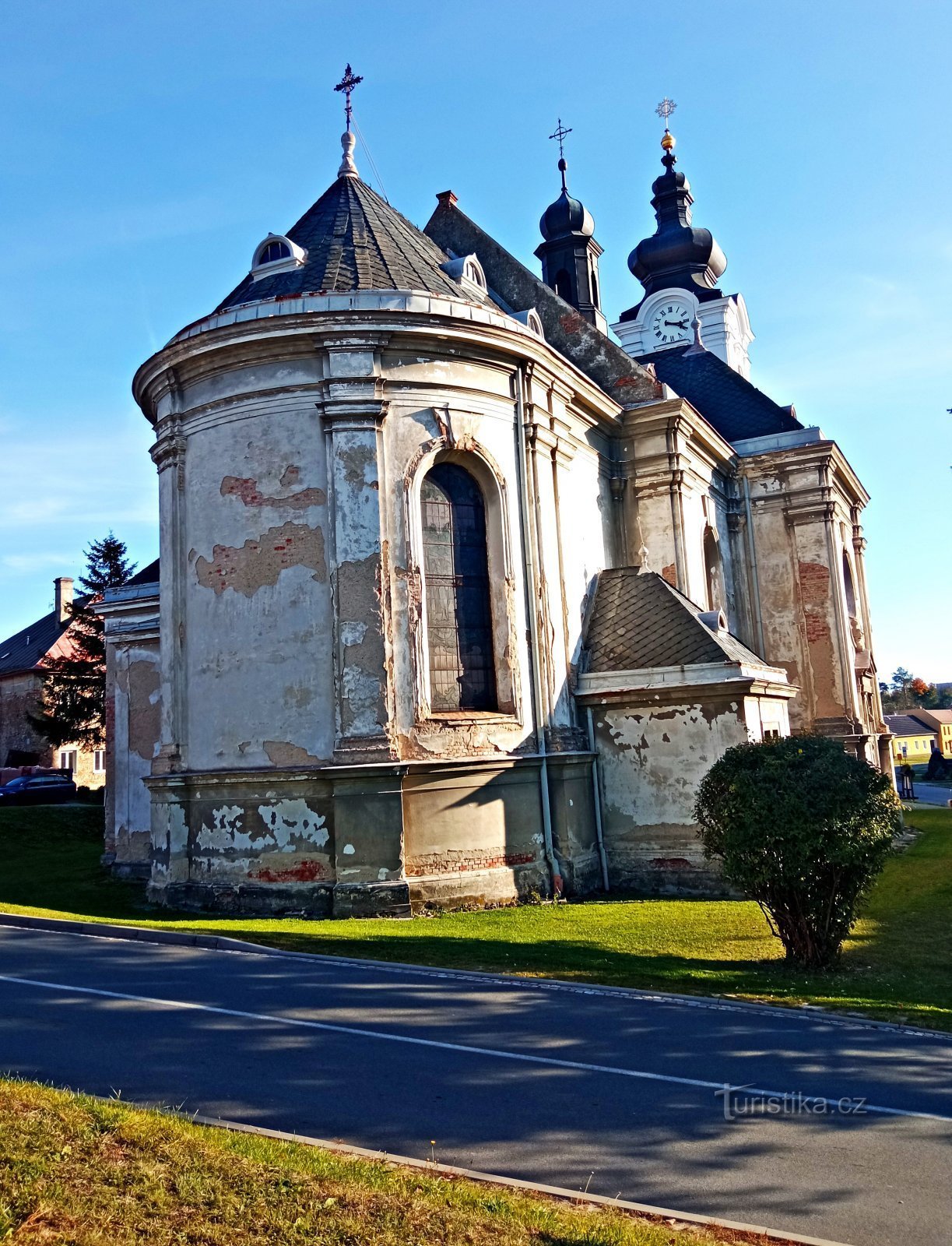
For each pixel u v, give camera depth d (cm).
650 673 1872
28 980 1020
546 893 1695
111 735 2330
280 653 1619
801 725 2792
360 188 2045
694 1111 665
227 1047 788
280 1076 718
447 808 1605
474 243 2661
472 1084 711
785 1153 600
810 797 1128
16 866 2353
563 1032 850
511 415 1823
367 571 1599
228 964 1109
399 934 1316
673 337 3841
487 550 1781
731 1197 540
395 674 1603
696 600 2411
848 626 2881
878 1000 994
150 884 1758
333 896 1517
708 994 1002
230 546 1680
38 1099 607
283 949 1191
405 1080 716
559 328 2498
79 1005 914
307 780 1561
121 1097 665
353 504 1611
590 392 2108
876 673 3384
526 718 1747
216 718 1667
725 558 2809
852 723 2741
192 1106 653
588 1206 523
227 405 1702
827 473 2825
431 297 1683
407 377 1681
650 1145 608
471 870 1612
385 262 1830
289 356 1664
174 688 1728
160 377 1784
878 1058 792
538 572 1812
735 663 1808
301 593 1620
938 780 6656
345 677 1570
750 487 2916
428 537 1720
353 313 1634
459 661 1722
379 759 1542
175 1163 528
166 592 1772
